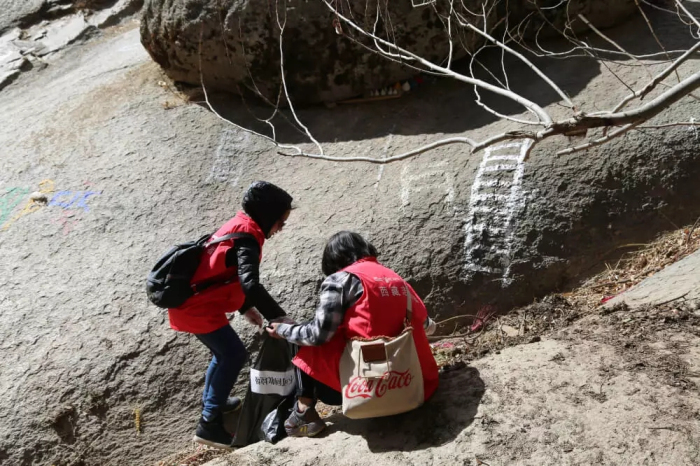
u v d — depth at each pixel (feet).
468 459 9.92
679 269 14.34
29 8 30.96
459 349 14.71
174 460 14.29
